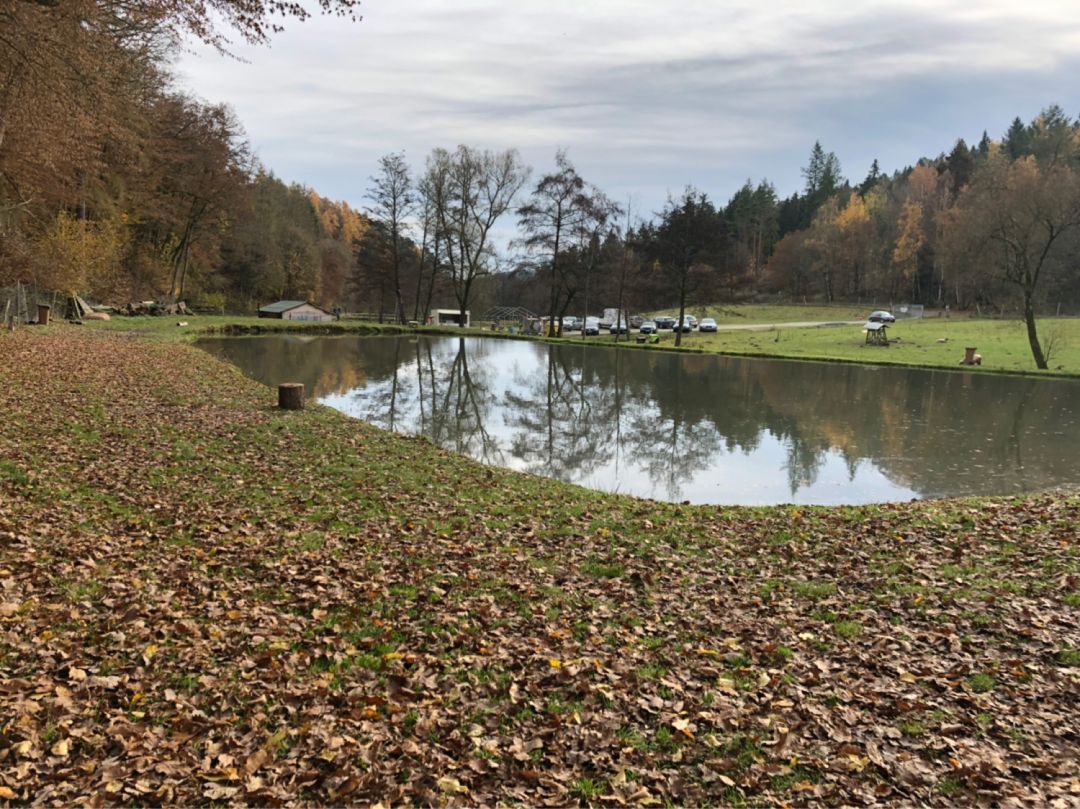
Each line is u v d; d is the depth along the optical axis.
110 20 13.16
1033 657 5.11
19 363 16.52
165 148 41.50
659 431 18.28
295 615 5.55
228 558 6.60
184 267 50.59
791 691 4.63
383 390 24.11
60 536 6.65
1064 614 5.79
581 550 7.51
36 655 4.57
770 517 9.16
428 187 55.44
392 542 7.40
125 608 5.36
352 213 108.62
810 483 13.06
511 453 15.43
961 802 3.56
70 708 4.05
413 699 4.48
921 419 20.09
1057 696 4.58
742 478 13.44
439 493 9.59
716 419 20.06
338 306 74.31
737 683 4.73
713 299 47.53
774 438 17.44
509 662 4.98
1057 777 3.74
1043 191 31.44
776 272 92.25
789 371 32.38
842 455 15.53
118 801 3.36
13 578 5.62
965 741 4.09
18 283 24.34
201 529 7.30
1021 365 34.00
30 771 3.50
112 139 25.83
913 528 8.41
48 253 27.11
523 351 40.75
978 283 55.53
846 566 7.11
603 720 4.29
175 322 40.69
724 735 4.16
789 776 3.79
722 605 6.14
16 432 10.25
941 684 4.71
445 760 3.85
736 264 49.03
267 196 63.97
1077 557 7.06
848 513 9.37
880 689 4.67
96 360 19.33
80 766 3.57
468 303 65.69
